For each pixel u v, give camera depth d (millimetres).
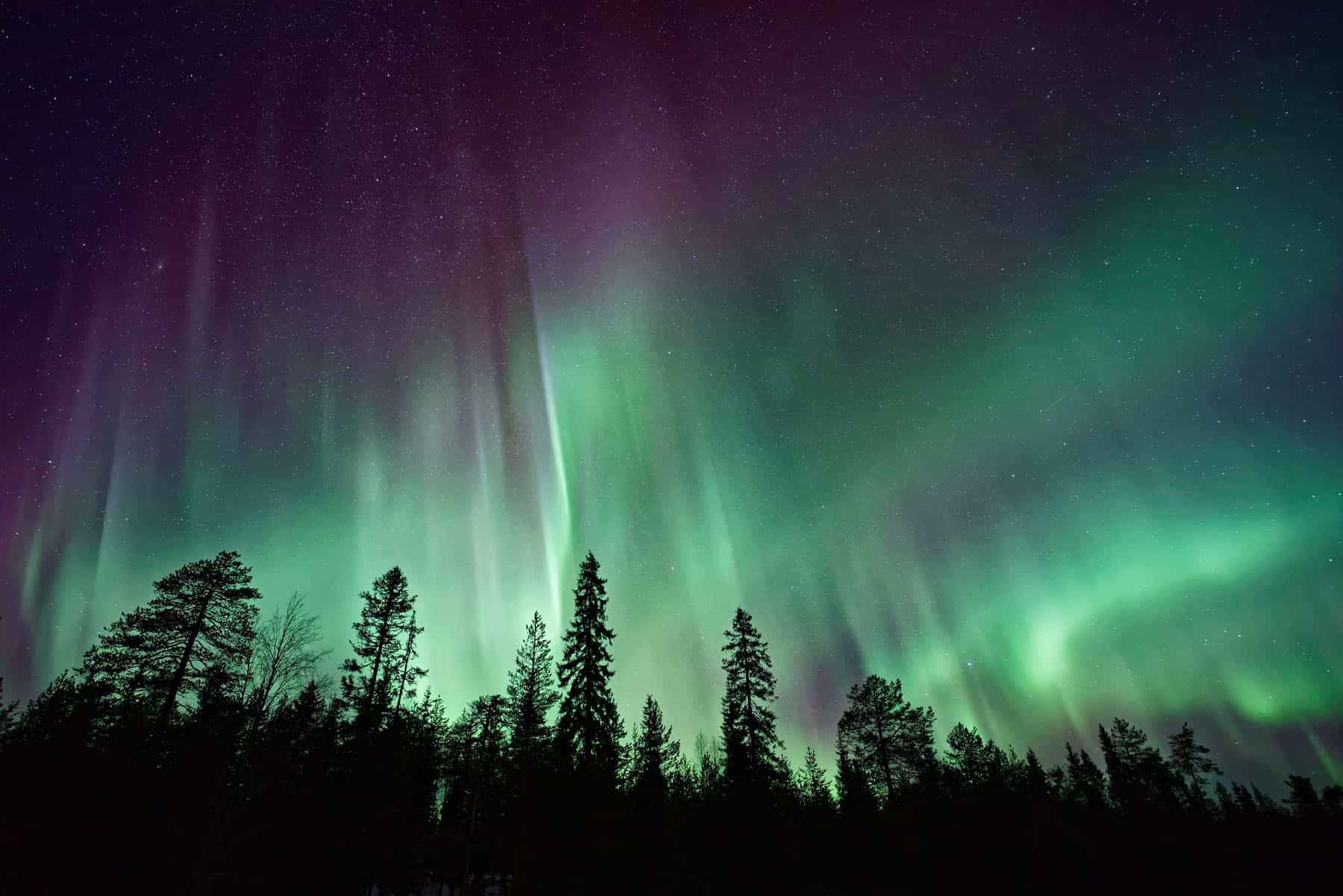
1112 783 60188
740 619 46438
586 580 43250
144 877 22234
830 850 41312
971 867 39938
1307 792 61219
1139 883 38500
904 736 49750
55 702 26531
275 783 25922
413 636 39031
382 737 33812
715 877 37281
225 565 31000
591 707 39469
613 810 35281
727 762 43156
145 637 28594
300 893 26938
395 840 32781
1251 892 37031
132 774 24344
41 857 21562
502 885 37031
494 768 37750
